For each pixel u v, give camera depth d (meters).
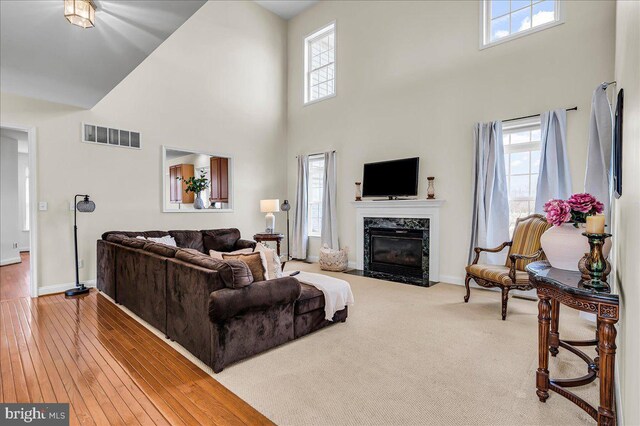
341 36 6.17
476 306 3.62
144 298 3.13
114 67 3.13
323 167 6.66
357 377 2.12
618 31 2.65
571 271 1.91
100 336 2.79
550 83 3.84
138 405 1.82
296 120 7.06
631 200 1.25
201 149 5.73
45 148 4.09
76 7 2.06
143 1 2.14
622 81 2.01
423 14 4.99
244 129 6.42
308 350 2.52
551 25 3.82
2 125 3.79
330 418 1.71
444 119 4.76
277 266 2.96
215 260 2.34
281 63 7.15
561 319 3.19
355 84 5.94
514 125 4.15
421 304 3.71
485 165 4.25
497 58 4.25
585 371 2.15
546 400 1.84
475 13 4.46
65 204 4.26
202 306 2.26
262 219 6.73
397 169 5.16
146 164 5.03
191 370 2.21
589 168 3.24
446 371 2.19
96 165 4.52
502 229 4.16
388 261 5.36
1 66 3.10
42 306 3.63
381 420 1.69
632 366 1.07
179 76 5.45
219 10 6.04
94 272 4.51
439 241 4.80
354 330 2.93
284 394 1.93
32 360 2.34
